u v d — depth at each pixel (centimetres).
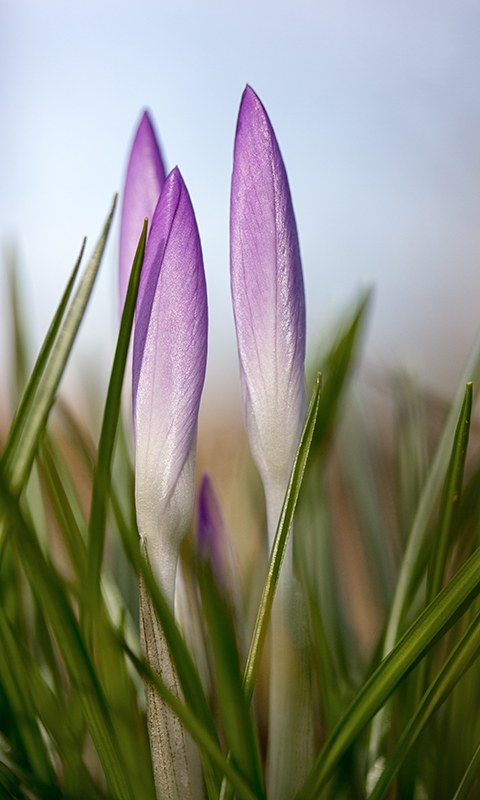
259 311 19
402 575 21
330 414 23
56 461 23
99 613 18
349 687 22
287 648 19
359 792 20
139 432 19
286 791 19
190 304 19
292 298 19
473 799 20
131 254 20
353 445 27
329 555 24
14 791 19
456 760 20
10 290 24
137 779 18
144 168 20
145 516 19
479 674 20
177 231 19
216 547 21
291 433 20
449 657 18
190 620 20
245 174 19
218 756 18
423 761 21
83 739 20
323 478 24
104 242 20
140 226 20
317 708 22
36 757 20
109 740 18
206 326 19
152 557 19
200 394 19
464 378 22
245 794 18
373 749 21
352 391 28
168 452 19
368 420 28
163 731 18
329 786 20
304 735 19
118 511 19
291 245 19
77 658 18
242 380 20
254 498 29
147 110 20
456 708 20
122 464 24
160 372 19
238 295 20
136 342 19
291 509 19
